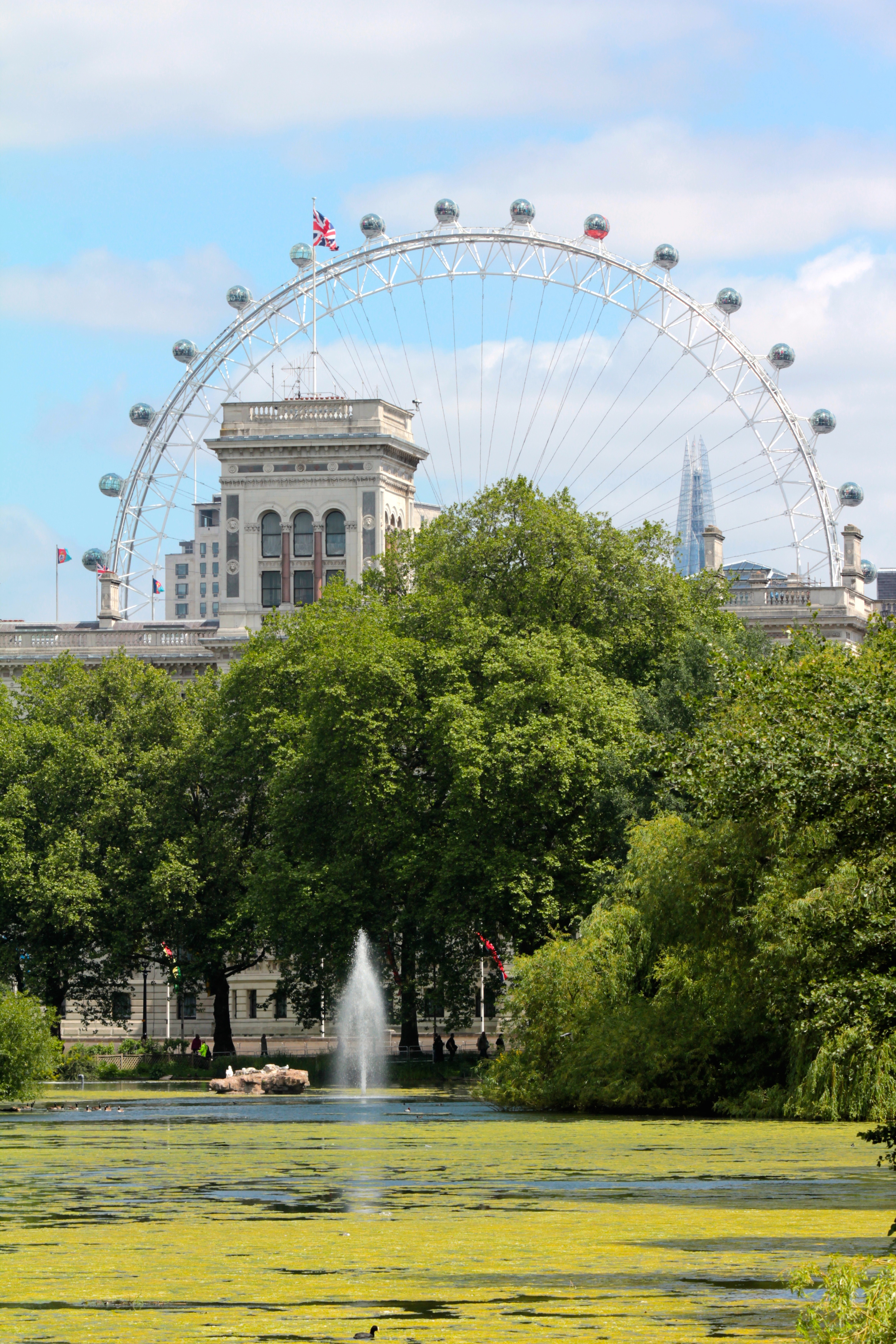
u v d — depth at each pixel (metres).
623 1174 40.06
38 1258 27.73
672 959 63.00
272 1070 83.25
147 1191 37.56
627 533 106.75
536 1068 67.31
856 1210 33.09
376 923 98.75
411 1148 48.41
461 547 107.94
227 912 112.25
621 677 101.88
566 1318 22.53
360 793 95.75
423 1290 24.75
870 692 33.12
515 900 90.31
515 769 89.75
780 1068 60.22
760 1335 21.30
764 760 32.16
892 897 34.28
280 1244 29.11
